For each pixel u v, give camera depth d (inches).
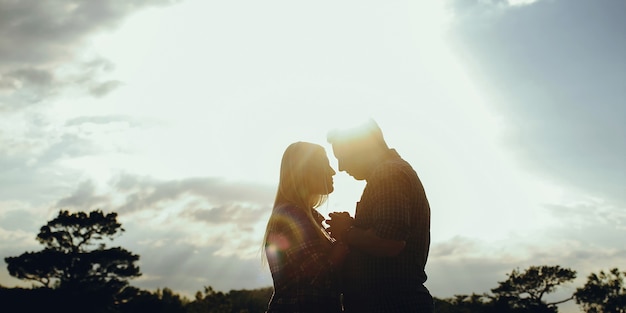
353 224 152.0
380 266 145.0
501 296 3088.1
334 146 165.5
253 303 3120.1
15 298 2085.4
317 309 137.3
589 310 2854.3
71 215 2326.5
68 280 2209.6
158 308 2365.9
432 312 150.2
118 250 2287.2
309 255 139.4
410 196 146.7
